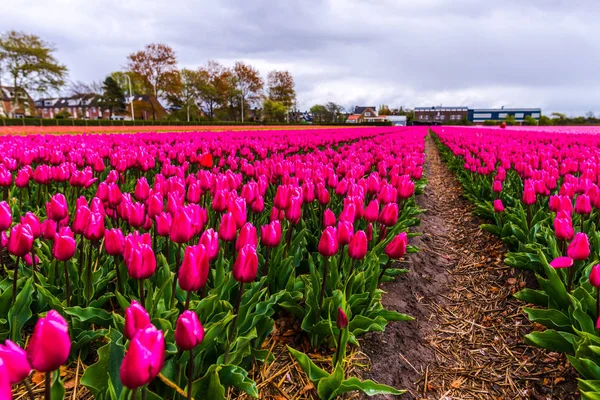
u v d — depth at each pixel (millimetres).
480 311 4098
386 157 7594
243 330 2730
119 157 5965
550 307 3408
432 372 3172
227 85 97688
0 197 5113
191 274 1981
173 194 3260
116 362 2080
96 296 3146
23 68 65812
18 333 2525
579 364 2643
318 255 3795
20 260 3383
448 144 17188
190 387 1908
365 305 3246
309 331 3020
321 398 2588
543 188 4934
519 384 3053
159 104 108812
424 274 4809
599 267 2584
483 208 6590
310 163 6324
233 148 8852
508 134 24016
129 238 2311
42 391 2475
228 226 2680
